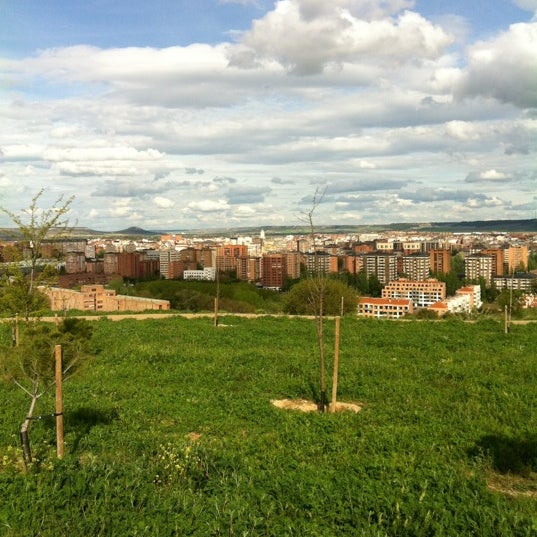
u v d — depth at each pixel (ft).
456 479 29.94
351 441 37.50
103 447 35.63
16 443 35.96
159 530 24.26
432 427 40.60
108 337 82.07
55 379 32.40
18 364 31.99
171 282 287.48
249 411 44.91
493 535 24.03
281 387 52.90
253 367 61.62
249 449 35.58
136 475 29.71
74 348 34.76
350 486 28.89
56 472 29.17
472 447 35.91
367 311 197.16
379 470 31.68
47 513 25.25
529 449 35.53
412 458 33.55
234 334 87.51
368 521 25.46
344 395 51.11
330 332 89.86
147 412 44.70
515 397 48.49
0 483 27.71
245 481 29.55
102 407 45.06
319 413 44.75
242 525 24.81
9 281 53.11
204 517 25.53
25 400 47.06
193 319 109.50
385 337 83.05
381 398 49.78
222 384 54.90
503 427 40.29
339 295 129.39
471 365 61.41
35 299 54.70
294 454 34.88
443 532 24.27
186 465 31.24
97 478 28.63
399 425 41.22
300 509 26.76
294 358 66.08
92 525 24.09
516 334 84.02
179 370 60.39
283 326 96.89
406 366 61.82
